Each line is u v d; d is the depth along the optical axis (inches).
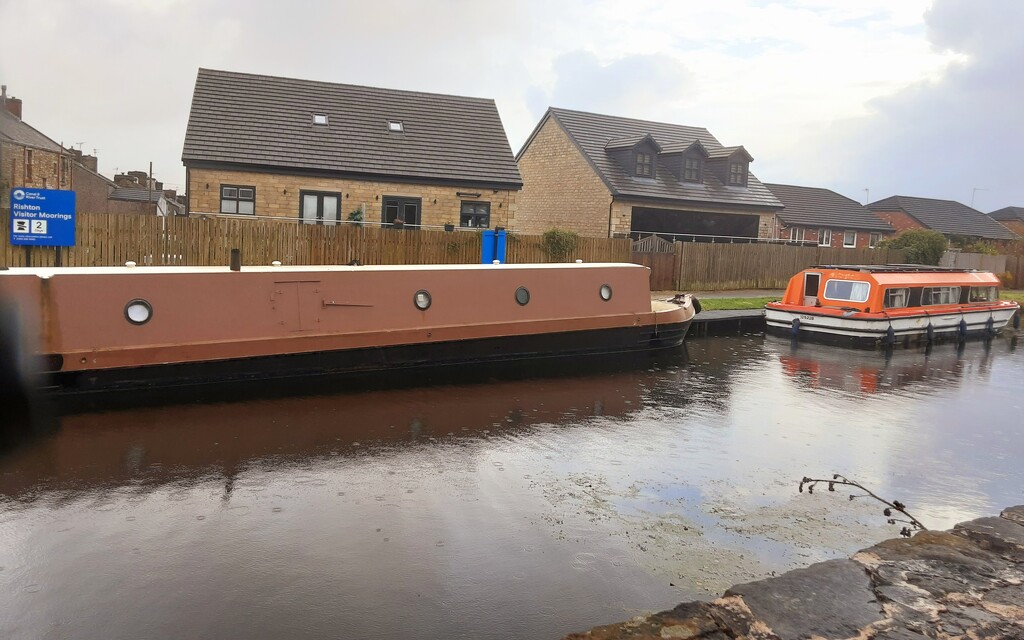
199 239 671.1
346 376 442.3
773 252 1043.3
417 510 251.4
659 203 1162.6
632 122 1337.4
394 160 941.2
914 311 719.1
